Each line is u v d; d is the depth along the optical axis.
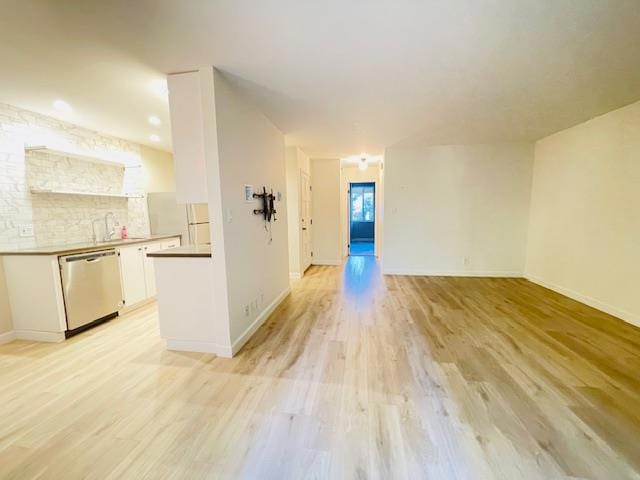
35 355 2.46
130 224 4.32
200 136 2.29
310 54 1.98
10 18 1.52
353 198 11.33
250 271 2.82
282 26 1.66
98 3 1.42
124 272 3.47
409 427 1.58
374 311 3.42
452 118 3.43
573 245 3.79
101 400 1.84
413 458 1.38
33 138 3.04
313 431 1.56
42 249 2.83
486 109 3.12
